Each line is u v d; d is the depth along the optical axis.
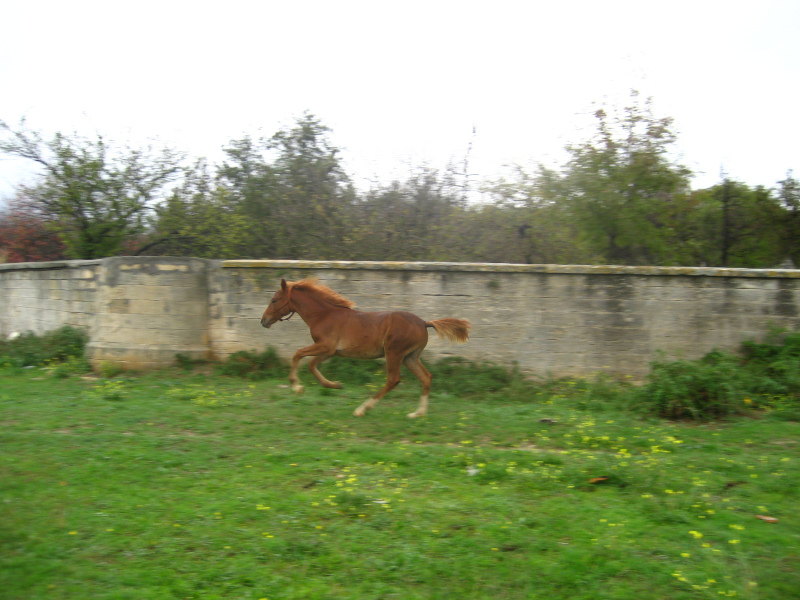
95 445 7.18
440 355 10.97
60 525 5.15
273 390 9.92
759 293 10.35
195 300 11.35
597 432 7.97
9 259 20.08
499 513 5.50
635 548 4.92
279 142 18.55
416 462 6.80
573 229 17.14
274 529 5.18
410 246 16.06
